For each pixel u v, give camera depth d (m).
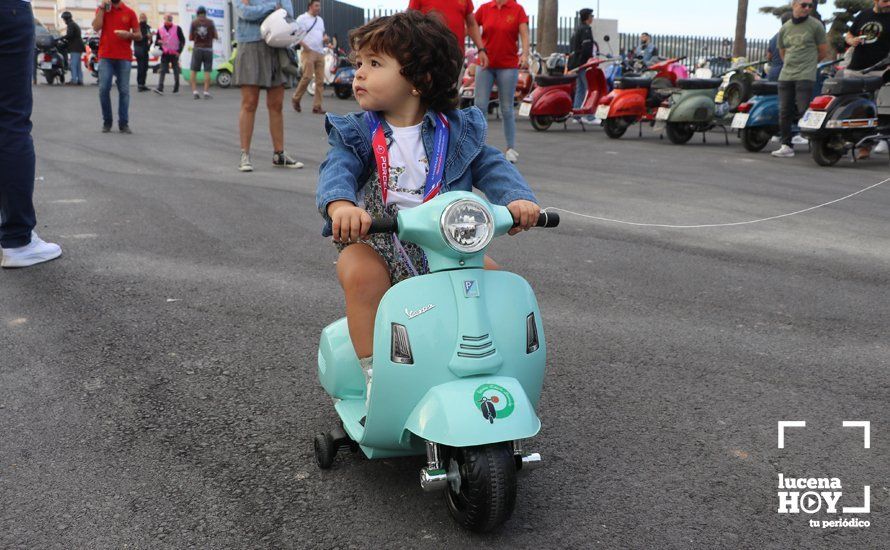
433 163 2.70
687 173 9.92
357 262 2.61
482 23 10.17
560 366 3.80
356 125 2.71
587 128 16.39
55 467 2.80
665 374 3.72
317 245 5.95
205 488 2.69
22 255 5.21
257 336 4.12
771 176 9.71
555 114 15.33
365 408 2.83
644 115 14.27
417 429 2.31
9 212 5.10
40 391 3.42
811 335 4.27
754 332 4.30
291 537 2.41
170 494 2.64
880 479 2.82
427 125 2.72
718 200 8.05
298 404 3.36
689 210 7.53
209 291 4.82
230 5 26.14
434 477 2.35
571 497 2.66
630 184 8.97
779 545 2.41
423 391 2.37
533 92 15.34
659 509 2.60
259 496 2.64
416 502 2.62
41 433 3.05
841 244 6.31
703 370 3.77
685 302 4.81
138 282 4.97
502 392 2.32
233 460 2.88
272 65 9.02
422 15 2.69
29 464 2.82
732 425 3.22
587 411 3.33
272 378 3.62
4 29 4.81
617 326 4.36
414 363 2.36
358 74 2.67
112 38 12.25
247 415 3.25
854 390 3.57
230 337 4.10
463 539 2.41
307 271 5.29
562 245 6.19
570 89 15.41
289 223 6.62
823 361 3.90
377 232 2.41
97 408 3.27
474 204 2.38
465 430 2.22
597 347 4.05
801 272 5.50
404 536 2.42
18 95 4.98
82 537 2.39
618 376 3.69
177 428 3.12
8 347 3.89
